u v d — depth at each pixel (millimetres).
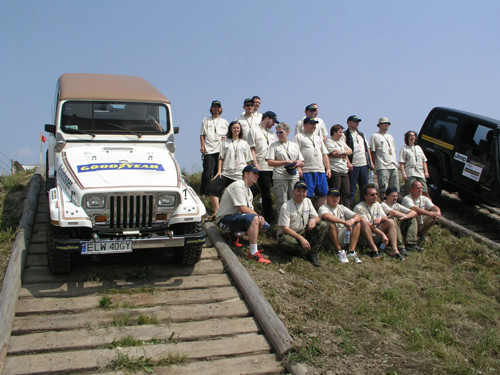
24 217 6871
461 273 7410
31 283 5469
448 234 8797
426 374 4707
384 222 7688
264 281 6039
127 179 5422
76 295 5332
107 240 5137
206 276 6039
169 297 5457
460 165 9641
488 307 6297
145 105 6609
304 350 4766
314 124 7824
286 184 7512
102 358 4395
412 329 5477
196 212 5641
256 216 6570
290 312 5461
